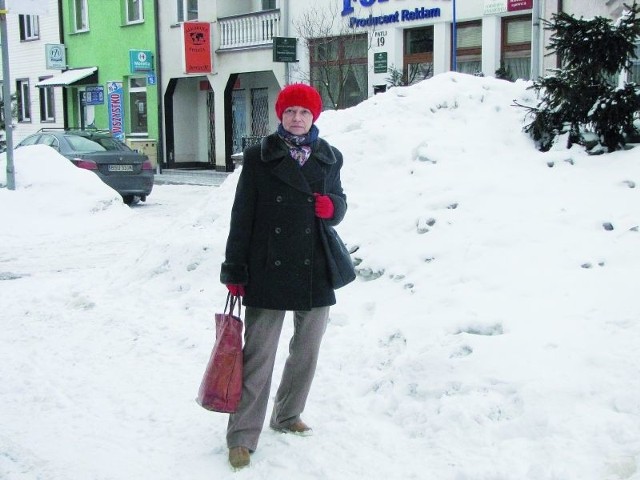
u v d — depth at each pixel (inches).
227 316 155.3
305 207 155.3
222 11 1002.7
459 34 748.6
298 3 893.8
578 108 292.8
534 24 619.5
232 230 155.4
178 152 1128.2
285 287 153.6
